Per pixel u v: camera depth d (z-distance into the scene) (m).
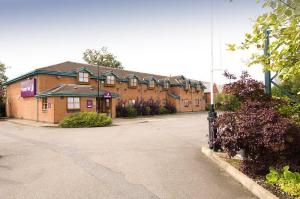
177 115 32.31
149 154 8.02
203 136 12.23
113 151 8.58
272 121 4.95
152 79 35.66
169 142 10.41
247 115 5.36
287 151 4.97
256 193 4.44
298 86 5.87
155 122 21.64
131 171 6.08
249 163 5.37
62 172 6.05
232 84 6.27
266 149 5.13
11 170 6.30
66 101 21.75
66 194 4.63
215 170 6.05
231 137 5.18
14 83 29.08
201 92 47.06
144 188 4.89
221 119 5.66
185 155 7.78
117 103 29.81
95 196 4.52
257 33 3.83
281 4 3.27
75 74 25.58
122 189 4.85
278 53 3.63
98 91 24.28
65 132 14.74
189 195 4.51
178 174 5.77
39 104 23.09
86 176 5.70
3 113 32.22
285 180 4.50
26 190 4.86
